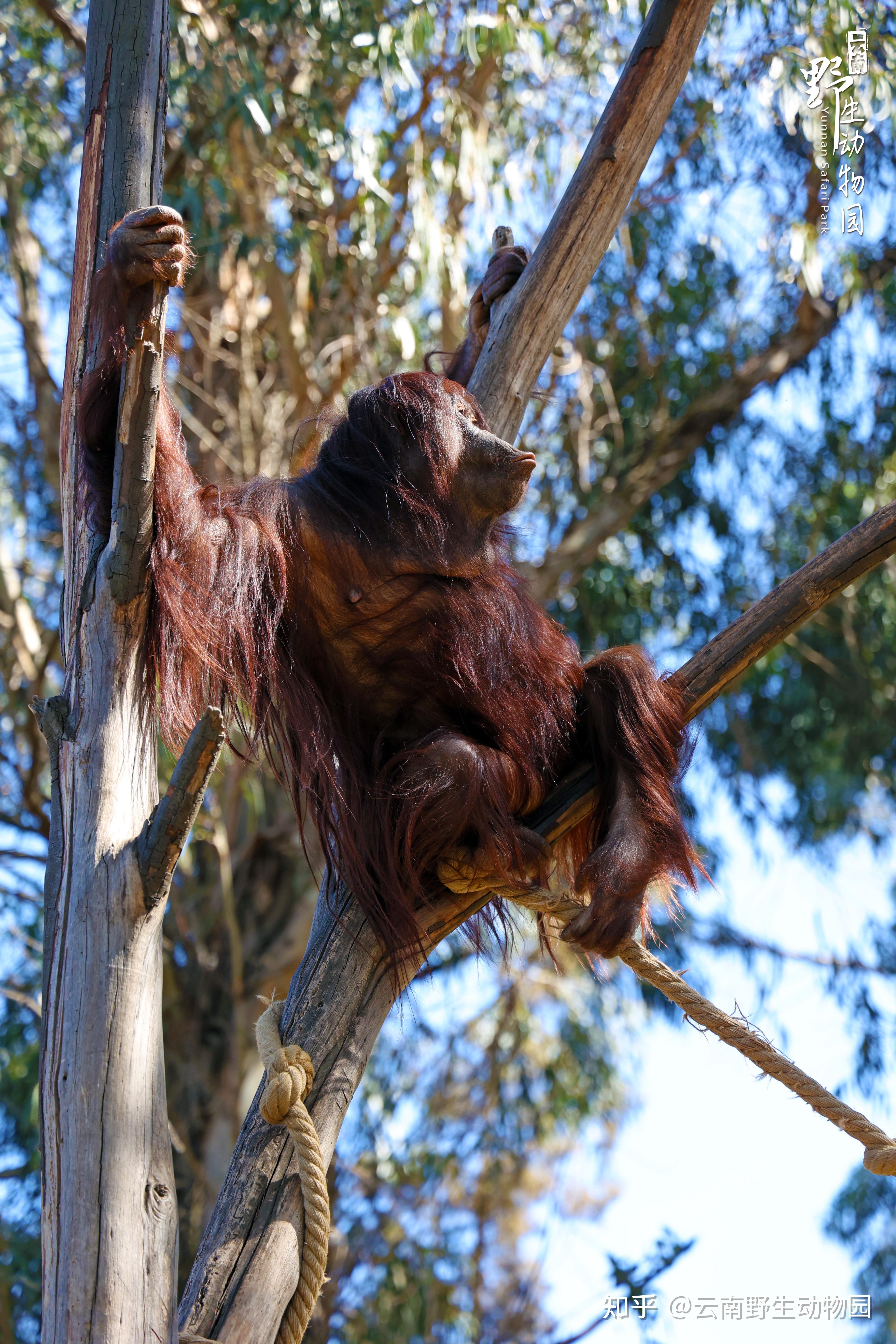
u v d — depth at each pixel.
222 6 10.30
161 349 3.18
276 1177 3.50
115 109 3.82
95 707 3.41
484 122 10.80
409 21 9.68
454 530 4.19
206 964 12.08
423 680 4.12
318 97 10.33
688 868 4.18
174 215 3.17
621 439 12.59
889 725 13.34
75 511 3.62
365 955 3.87
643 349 12.90
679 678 4.46
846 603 13.11
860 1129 3.50
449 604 4.12
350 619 4.11
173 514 3.54
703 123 11.27
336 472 4.21
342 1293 11.45
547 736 4.25
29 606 12.32
